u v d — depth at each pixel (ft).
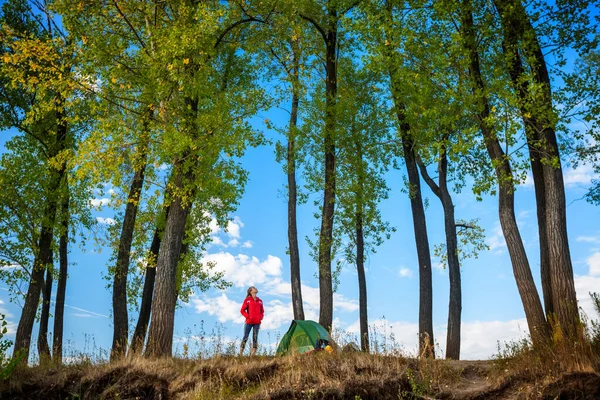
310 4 62.03
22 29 59.62
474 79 43.21
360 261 66.28
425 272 55.36
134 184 54.08
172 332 44.68
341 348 42.37
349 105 62.23
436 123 48.44
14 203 57.67
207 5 50.21
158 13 49.62
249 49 57.00
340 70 66.03
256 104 48.83
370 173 64.28
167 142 43.32
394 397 33.40
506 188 43.47
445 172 60.80
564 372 31.42
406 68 46.78
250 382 35.76
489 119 40.04
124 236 55.52
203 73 46.24
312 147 64.13
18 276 57.88
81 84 45.80
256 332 48.85
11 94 59.11
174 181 48.24
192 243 64.95
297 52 66.59
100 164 45.47
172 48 43.45
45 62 47.93
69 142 61.36
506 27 42.80
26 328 56.59
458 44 42.93
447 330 55.31
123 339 49.67
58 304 61.52
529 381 32.35
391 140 62.69
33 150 61.11
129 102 48.80
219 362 38.50
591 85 41.81
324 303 58.75
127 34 50.70
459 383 34.78
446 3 42.32
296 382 34.01
